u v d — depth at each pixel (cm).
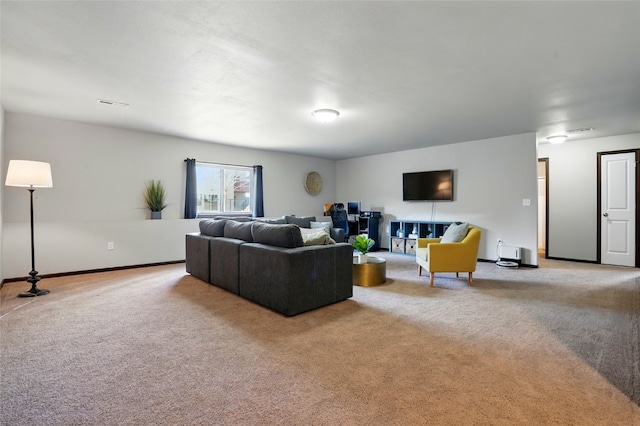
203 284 399
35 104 374
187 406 158
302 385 177
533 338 240
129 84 310
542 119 434
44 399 163
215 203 617
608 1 184
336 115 398
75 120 444
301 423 146
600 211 549
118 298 339
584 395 168
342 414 153
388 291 371
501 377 186
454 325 266
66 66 271
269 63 264
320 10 192
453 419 149
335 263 323
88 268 455
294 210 737
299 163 746
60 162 443
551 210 599
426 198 635
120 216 495
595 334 247
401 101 360
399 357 210
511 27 212
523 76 291
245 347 224
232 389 173
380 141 586
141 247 502
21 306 312
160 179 536
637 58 255
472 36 223
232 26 209
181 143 561
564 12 195
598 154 550
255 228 343
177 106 379
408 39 227
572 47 238
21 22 205
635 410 156
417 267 515
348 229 736
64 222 437
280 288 290
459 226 421
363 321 275
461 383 179
